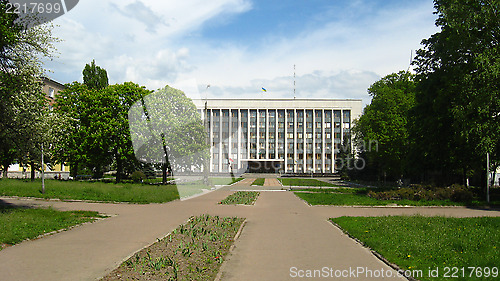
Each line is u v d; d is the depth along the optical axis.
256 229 13.05
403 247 9.38
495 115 24.05
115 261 8.16
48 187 26.11
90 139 37.22
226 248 9.66
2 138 17.20
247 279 7.09
